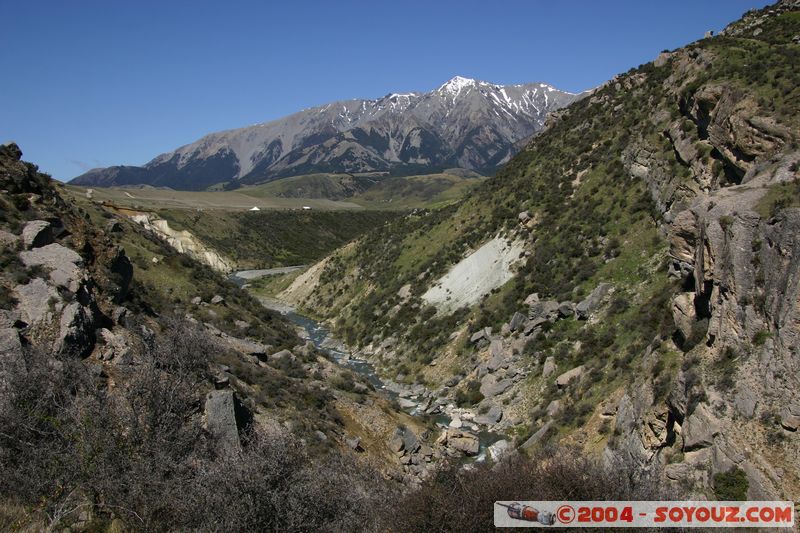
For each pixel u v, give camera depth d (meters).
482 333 43.38
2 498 10.85
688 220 24.89
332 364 45.22
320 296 78.81
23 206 23.84
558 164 58.38
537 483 12.13
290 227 169.00
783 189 19.67
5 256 20.53
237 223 156.00
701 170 36.09
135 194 191.25
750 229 19.05
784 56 35.31
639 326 31.52
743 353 18.06
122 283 27.00
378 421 30.97
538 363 37.12
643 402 22.08
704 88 37.91
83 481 11.20
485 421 34.97
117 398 14.97
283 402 26.58
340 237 176.62
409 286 60.34
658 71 56.62
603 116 58.97
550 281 44.06
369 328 58.69
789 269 17.23
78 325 19.16
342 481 14.34
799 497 14.66
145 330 23.67
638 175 46.47
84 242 25.64
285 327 54.28
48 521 10.58
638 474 13.96
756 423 16.44
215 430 16.84
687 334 22.22
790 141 27.11
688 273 27.08
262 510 11.24
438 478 13.61
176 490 11.40
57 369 15.05
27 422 12.26
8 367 14.25
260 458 12.42
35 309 19.05
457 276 55.59
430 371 45.22
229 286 54.12
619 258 40.41
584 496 11.86
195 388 18.30
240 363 29.14
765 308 17.86
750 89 32.56
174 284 46.22
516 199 59.12
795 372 16.17
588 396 29.08
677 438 19.27
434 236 67.81
